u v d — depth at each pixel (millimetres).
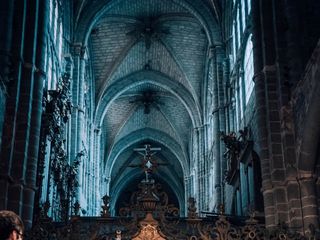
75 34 42594
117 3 44594
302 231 21250
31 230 18531
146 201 18219
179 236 18016
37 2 24953
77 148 39562
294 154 22578
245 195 30906
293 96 22984
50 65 33812
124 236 17984
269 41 24859
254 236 18531
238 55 37594
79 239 18391
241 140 33938
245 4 35469
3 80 22516
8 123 22375
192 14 45844
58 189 30859
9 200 21562
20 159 22250
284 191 22438
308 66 20578
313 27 24250
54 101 27547
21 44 23578
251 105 31984
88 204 48844
